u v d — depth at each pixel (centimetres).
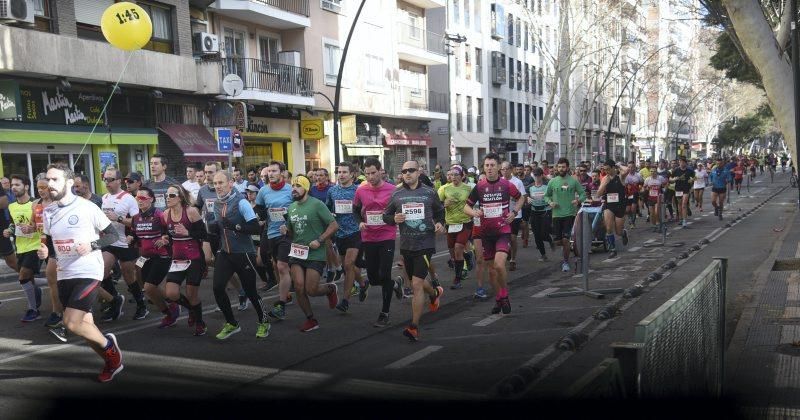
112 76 1917
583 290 1007
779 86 795
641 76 6519
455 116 4369
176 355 695
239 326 828
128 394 561
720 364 480
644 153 8862
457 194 1098
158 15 2181
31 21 1700
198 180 1249
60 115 1856
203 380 600
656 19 5988
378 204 825
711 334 435
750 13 798
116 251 884
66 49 1783
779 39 888
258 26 2667
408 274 785
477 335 768
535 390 553
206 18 2408
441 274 1261
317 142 2997
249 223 739
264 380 598
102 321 881
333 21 2983
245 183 1388
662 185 1988
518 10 5338
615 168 1448
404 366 640
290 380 597
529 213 1680
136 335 795
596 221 1460
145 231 808
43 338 784
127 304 1015
